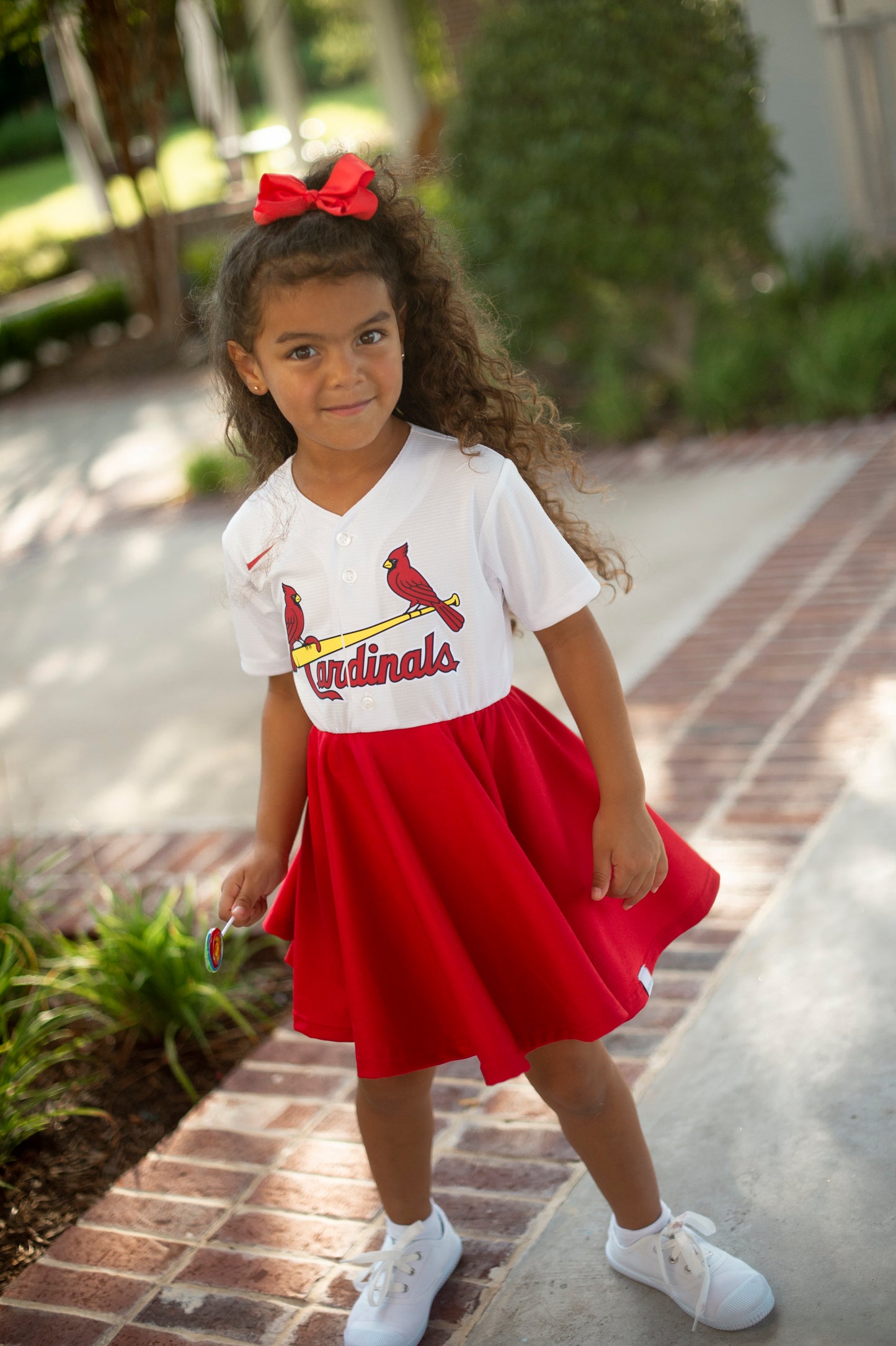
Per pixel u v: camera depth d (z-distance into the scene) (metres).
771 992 2.51
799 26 7.82
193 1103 2.69
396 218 1.69
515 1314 1.93
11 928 3.08
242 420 1.85
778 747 3.51
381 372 1.57
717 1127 2.21
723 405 6.96
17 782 4.51
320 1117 2.50
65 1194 2.44
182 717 4.76
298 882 1.85
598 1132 1.79
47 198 24.72
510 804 1.71
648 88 6.51
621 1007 1.67
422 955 1.73
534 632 1.74
